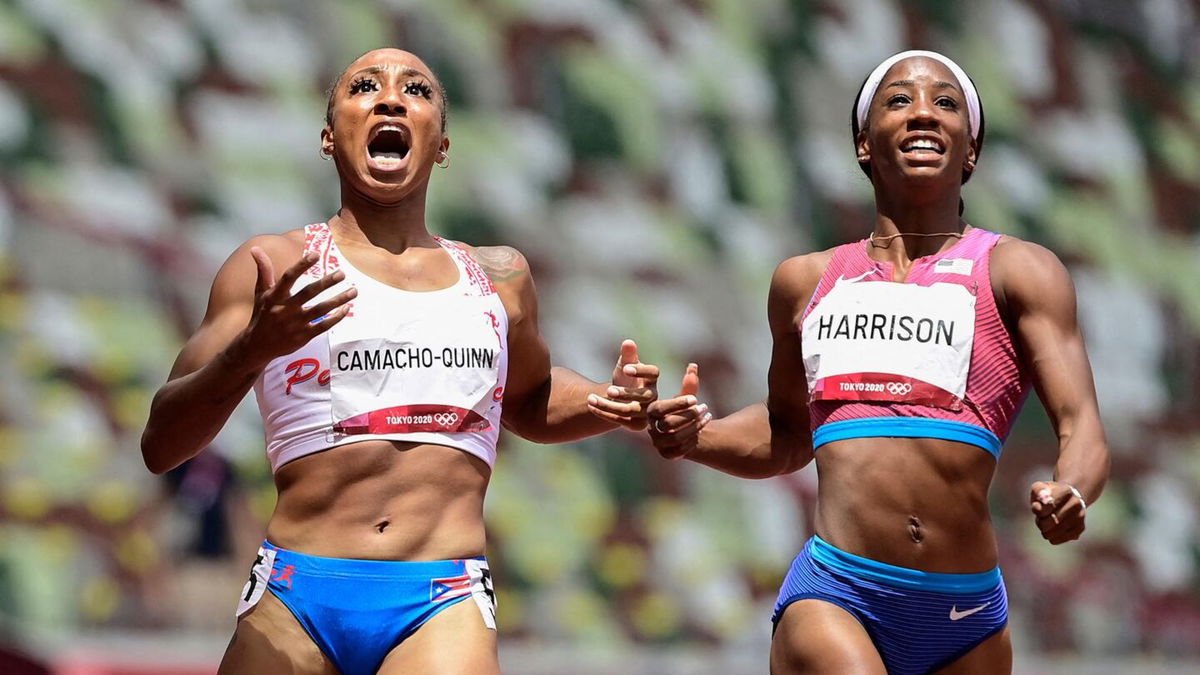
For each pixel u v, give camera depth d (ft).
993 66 174.40
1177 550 167.63
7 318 125.39
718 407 151.53
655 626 140.05
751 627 143.74
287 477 44.04
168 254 132.98
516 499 138.21
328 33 142.20
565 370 50.65
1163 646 161.68
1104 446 43.29
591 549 139.95
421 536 43.39
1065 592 156.97
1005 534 154.81
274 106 139.13
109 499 124.36
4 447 122.62
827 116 163.84
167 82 135.33
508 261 48.24
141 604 122.01
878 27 168.45
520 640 133.80
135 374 129.29
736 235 156.46
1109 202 178.40
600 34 154.40
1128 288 175.63
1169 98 186.91
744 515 146.82
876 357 46.06
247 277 45.14
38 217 128.16
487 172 145.59
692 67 157.69
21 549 120.57
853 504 45.80
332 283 39.88
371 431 43.52
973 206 168.04
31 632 116.06
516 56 149.48
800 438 51.72
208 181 135.44
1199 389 177.47
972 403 45.60
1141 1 187.83
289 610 43.06
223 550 124.98
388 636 42.88
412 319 44.37
